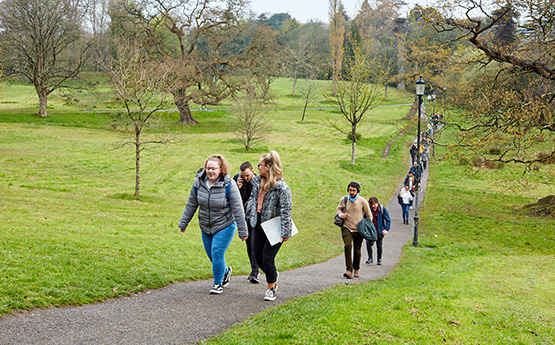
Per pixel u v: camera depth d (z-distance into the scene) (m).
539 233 19.73
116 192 24.81
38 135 43.97
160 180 29.89
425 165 38.19
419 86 18.22
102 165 33.00
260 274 9.78
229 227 7.10
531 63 20.73
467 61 22.92
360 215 10.02
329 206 25.39
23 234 10.00
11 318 5.35
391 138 55.81
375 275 10.91
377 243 12.91
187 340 5.18
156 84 25.28
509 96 21.31
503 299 8.66
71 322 5.48
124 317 5.84
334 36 90.31
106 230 13.12
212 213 7.01
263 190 6.85
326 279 9.62
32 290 6.29
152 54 58.34
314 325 5.58
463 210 24.47
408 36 96.75
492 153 38.50
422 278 10.50
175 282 8.12
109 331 5.30
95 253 9.19
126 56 30.84
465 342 5.48
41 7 53.44
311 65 99.50
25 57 54.03
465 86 24.98
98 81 63.06
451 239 18.56
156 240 12.61
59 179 26.69
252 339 5.07
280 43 115.75
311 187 30.27
